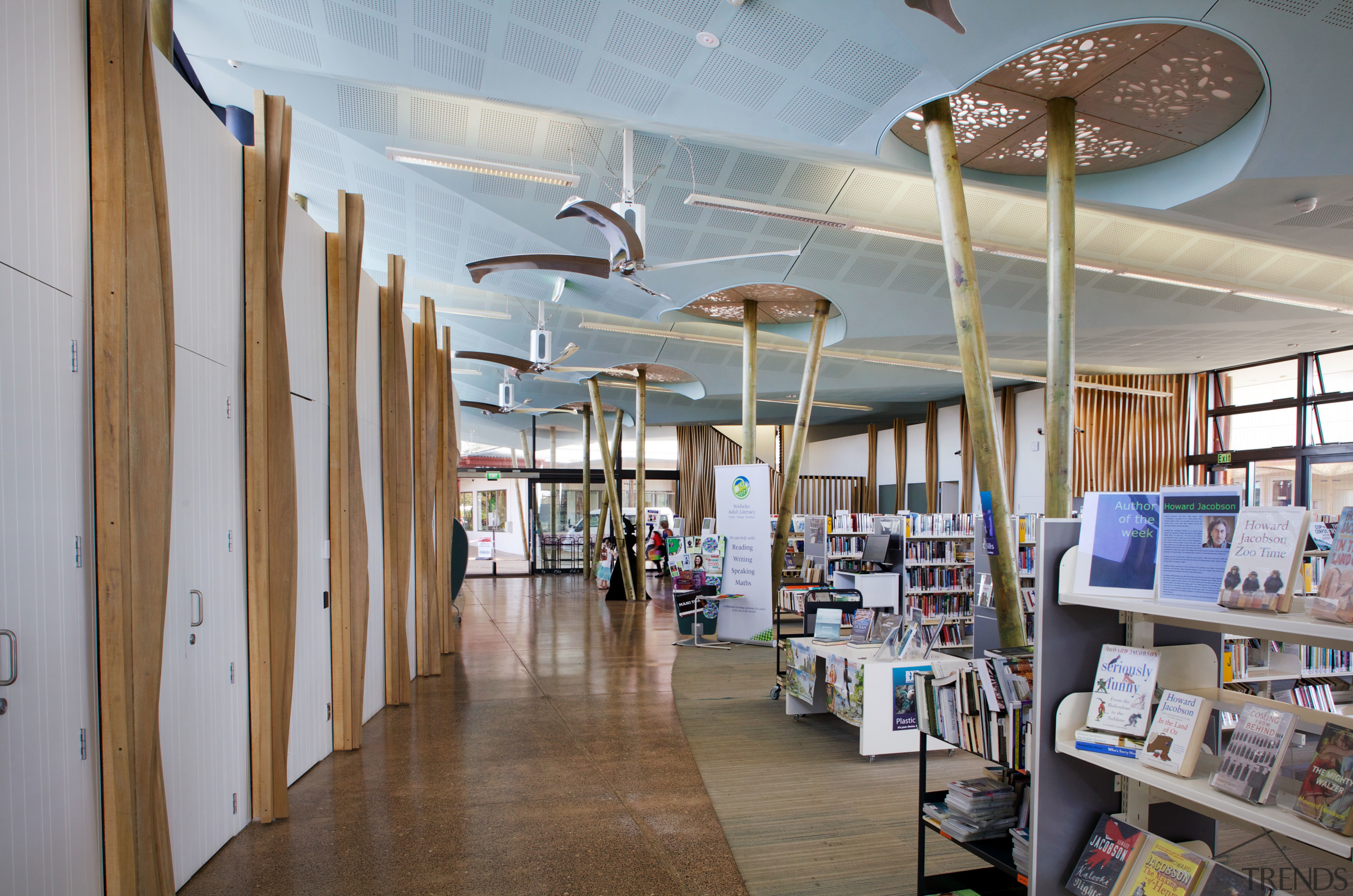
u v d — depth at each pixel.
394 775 4.73
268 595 4.02
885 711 5.05
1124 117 6.09
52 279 2.47
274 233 4.08
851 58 4.91
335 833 3.84
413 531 7.68
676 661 8.60
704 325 13.64
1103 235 8.58
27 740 2.29
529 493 20.19
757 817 4.10
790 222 7.95
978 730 2.75
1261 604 1.87
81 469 2.61
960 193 5.71
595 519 20.23
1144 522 2.28
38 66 2.43
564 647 9.45
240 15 5.27
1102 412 15.22
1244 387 13.88
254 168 4.02
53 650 2.43
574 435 22.59
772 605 9.74
